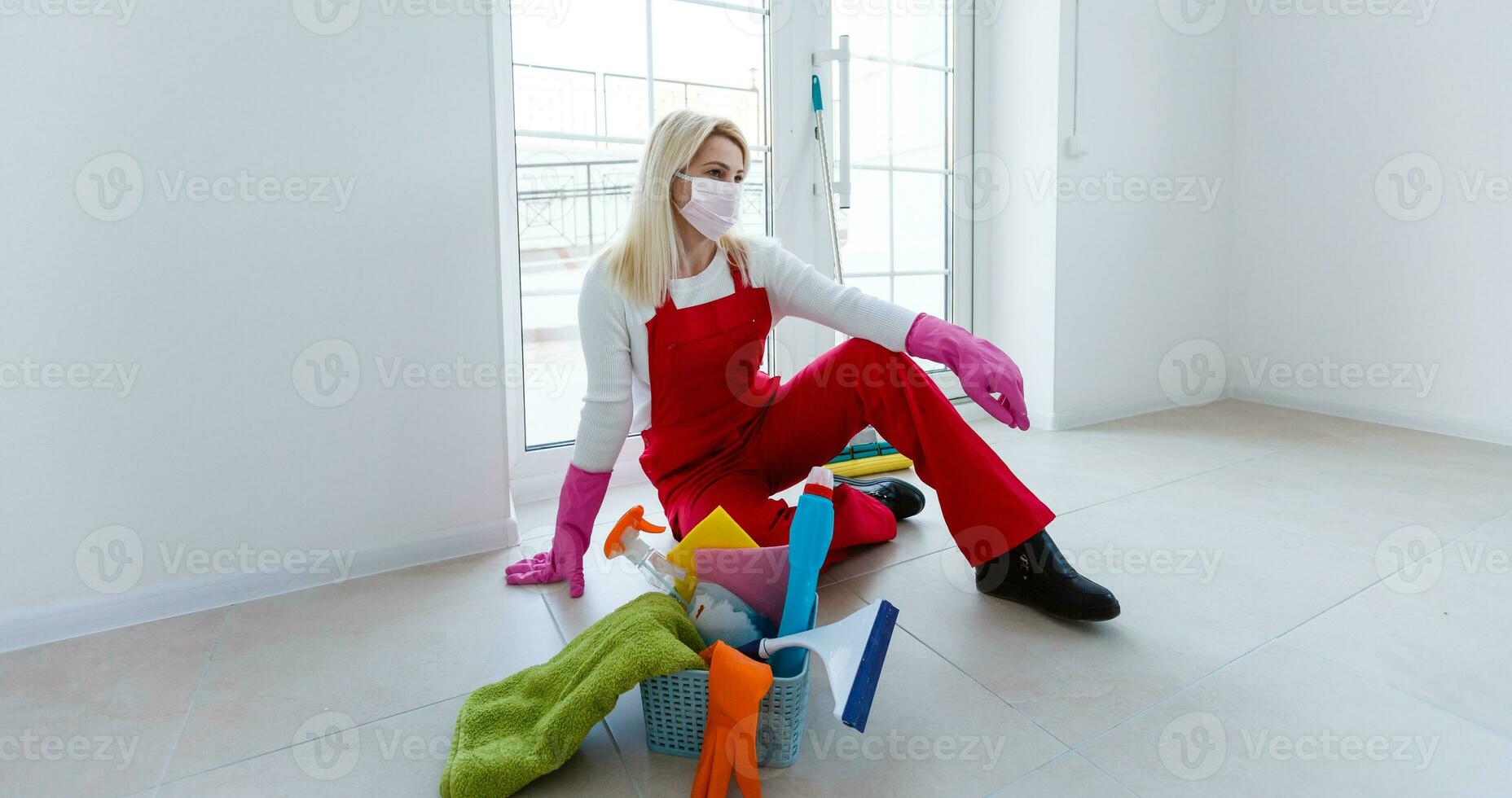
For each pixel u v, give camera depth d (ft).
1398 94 7.36
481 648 3.78
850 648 2.76
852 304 4.10
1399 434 7.38
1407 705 3.15
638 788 2.81
